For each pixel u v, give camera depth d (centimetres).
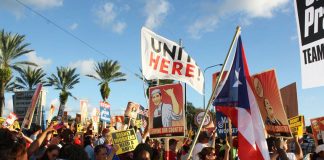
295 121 935
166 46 896
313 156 862
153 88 821
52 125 647
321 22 417
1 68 3688
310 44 430
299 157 804
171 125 776
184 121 758
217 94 625
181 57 895
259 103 745
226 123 905
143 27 881
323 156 826
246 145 555
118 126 1645
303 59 440
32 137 898
